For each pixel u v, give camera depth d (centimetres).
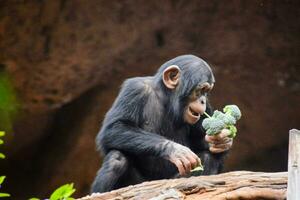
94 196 636
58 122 1720
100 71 1662
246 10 1673
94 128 1702
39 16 1579
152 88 959
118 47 1642
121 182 923
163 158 884
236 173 632
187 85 923
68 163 1725
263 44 1703
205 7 1666
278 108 1755
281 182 611
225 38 1691
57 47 1606
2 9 1551
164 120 955
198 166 834
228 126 802
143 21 1644
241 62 1723
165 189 620
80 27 1609
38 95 1639
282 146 1775
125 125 927
